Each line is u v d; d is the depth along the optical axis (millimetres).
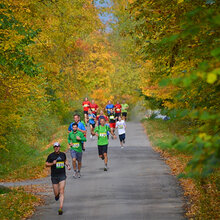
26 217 33281
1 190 42531
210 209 30078
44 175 61406
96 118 103812
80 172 56438
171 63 27797
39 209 35969
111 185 45812
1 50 40812
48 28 59656
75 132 52094
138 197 39062
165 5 26484
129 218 31281
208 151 12523
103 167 59844
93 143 90062
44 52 63281
